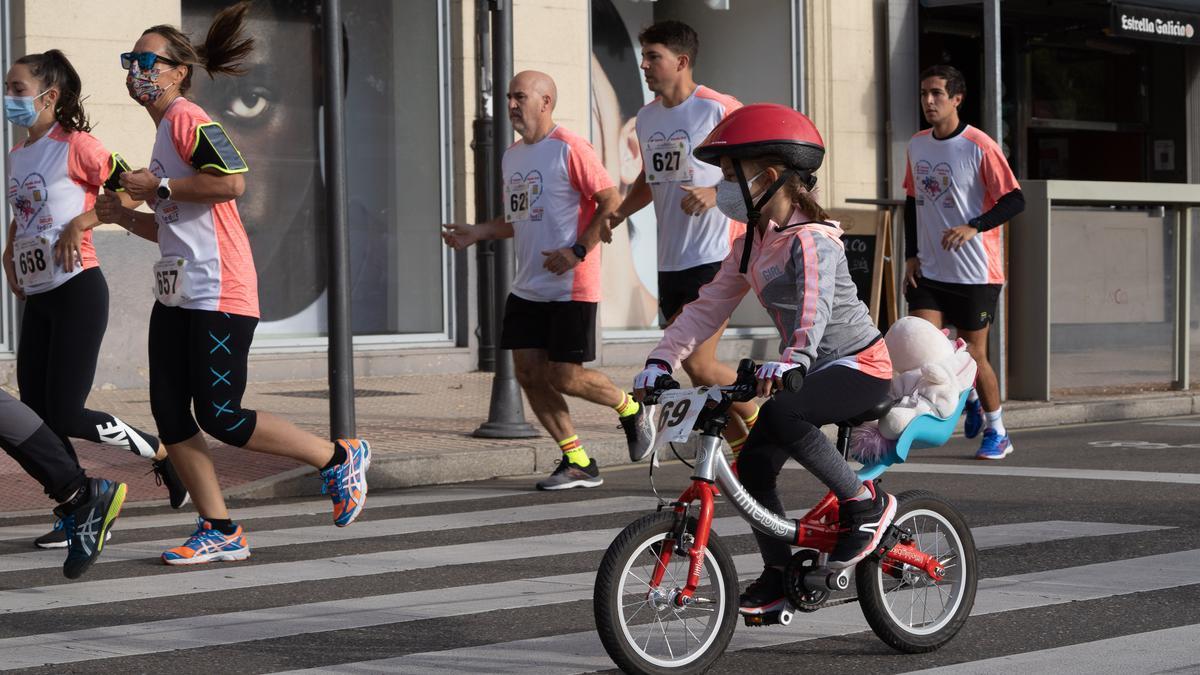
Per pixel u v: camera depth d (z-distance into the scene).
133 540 11.22
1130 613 8.49
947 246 15.35
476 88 23.06
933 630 7.75
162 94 9.88
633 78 24.94
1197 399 20.98
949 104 15.67
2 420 9.33
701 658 7.16
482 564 10.11
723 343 25.55
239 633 8.17
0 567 10.16
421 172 23.00
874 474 9.27
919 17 27.47
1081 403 19.52
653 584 7.00
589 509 12.59
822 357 7.44
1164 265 21.45
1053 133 31.56
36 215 10.80
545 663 7.52
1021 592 9.05
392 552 10.61
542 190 13.27
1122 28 27.94
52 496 9.55
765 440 7.40
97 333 10.88
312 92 22.22
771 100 26.25
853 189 26.70
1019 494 12.99
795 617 8.51
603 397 13.37
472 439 15.83
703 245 13.40
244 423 9.95
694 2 25.47
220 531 10.32
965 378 9.36
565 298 13.26
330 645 7.91
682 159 13.33
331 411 14.22
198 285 9.80
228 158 9.66
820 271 7.13
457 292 23.22
